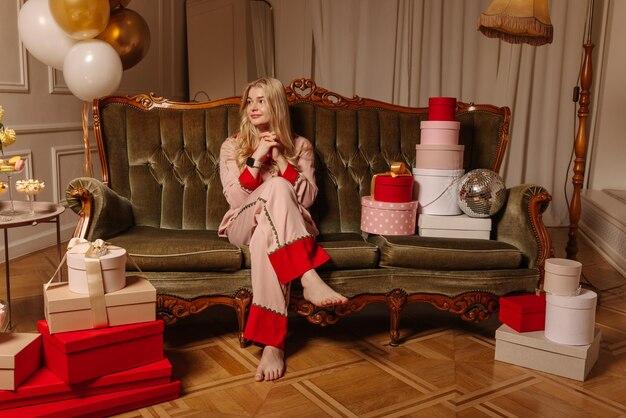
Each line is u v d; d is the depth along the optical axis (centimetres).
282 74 559
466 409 176
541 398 184
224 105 264
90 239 211
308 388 188
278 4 551
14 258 344
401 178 233
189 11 559
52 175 383
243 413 171
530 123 465
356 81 510
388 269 220
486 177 238
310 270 203
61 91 389
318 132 263
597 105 462
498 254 222
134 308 174
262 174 234
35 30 276
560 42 449
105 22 274
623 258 337
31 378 164
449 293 222
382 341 229
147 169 255
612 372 204
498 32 260
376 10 496
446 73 478
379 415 171
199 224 255
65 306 164
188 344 222
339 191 263
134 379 172
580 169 294
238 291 211
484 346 226
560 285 200
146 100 260
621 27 439
